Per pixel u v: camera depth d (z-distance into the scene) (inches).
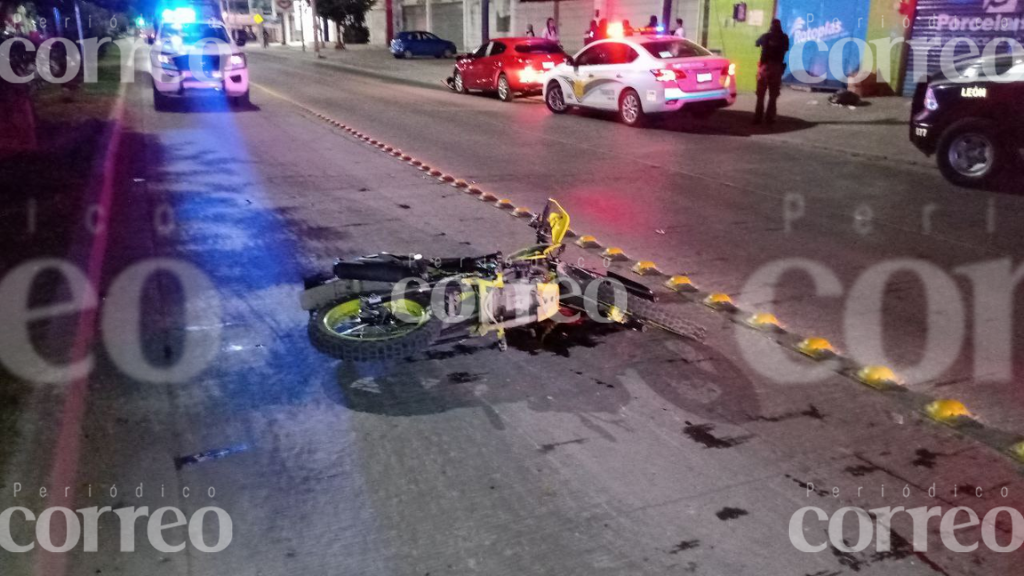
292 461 139.8
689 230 296.5
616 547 118.5
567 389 168.1
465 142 501.0
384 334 170.6
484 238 282.4
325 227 293.9
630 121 570.9
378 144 486.0
